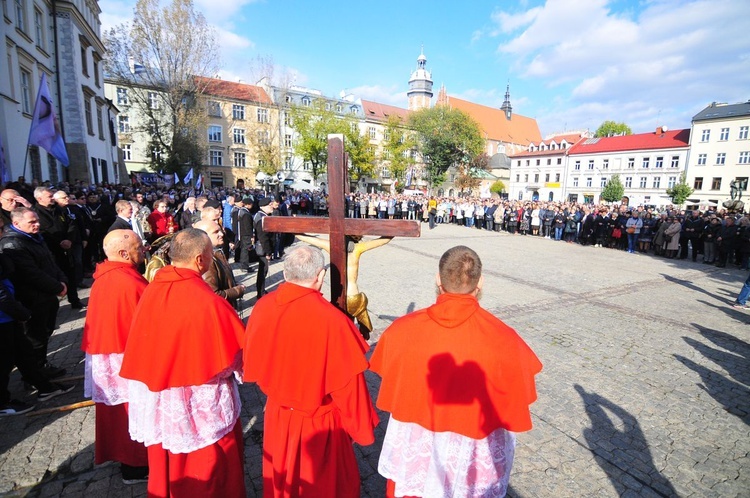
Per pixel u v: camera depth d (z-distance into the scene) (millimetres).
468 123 44219
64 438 3012
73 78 17938
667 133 49125
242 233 8320
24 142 13109
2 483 2535
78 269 6949
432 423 1534
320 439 1843
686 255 13359
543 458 2895
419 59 69375
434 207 20562
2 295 3072
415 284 8055
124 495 2473
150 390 1902
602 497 2537
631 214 14617
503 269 9867
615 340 5207
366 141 40188
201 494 1999
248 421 3283
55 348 4574
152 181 31234
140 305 2020
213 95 42344
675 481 2701
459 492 1546
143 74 36438
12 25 12523
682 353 4844
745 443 3135
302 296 1852
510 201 22547
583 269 10281
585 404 3629
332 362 1795
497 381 1482
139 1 27516
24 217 3637
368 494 2531
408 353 1574
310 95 51938
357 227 2191
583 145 56156
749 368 4469
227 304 2113
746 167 40688
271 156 38125
